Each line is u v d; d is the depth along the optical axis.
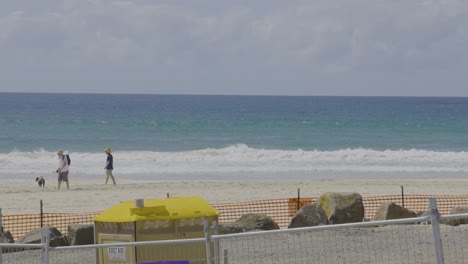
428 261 17.69
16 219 28.03
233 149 70.81
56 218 29.61
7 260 18.39
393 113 195.50
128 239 14.20
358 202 24.28
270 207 32.72
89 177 51.62
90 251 19.98
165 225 14.34
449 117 172.62
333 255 18.70
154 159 63.38
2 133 105.06
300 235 22.20
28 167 58.16
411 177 52.00
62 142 90.50
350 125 129.88
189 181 47.62
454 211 24.03
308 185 43.28
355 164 61.06
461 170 57.09
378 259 18.09
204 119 149.88
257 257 18.44
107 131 110.50
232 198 36.69
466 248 19.25
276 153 67.75
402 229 22.98
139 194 39.06
